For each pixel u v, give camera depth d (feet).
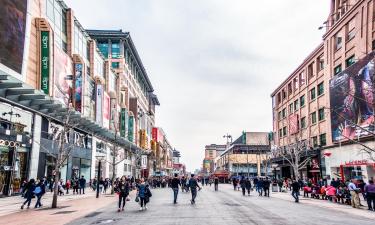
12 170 85.25
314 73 148.97
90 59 152.35
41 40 98.27
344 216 51.49
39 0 100.68
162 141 430.61
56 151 109.29
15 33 81.71
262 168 337.52
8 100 81.15
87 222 42.96
